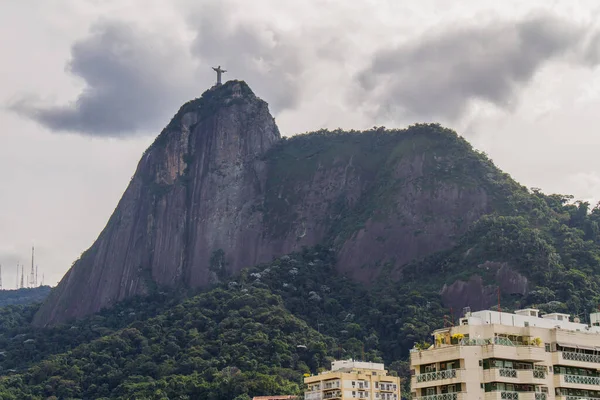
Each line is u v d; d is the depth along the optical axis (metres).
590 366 152.38
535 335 151.38
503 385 145.88
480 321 155.75
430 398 148.50
